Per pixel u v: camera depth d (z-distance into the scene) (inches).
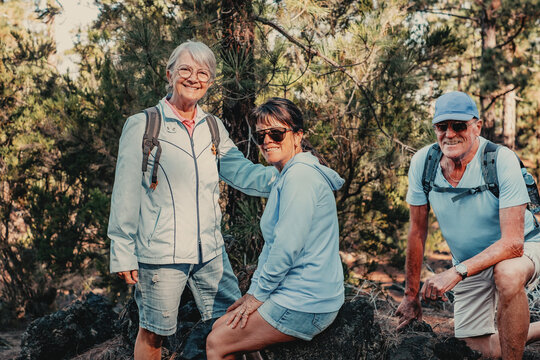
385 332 126.8
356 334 102.1
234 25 170.1
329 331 101.6
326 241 91.8
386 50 199.6
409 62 202.1
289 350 100.2
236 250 170.2
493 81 417.1
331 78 211.5
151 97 183.5
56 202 326.0
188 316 136.7
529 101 647.8
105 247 277.1
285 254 86.8
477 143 107.0
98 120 262.2
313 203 88.2
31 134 341.1
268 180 108.1
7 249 347.6
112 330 165.3
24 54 405.4
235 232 173.9
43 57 413.1
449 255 396.8
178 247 99.4
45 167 349.1
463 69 497.7
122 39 185.9
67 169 310.2
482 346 118.4
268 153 94.2
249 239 171.9
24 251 344.5
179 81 97.7
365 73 201.5
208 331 128.7
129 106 252.1
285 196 88.0
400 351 118.5
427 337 123.8
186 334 130.7
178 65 97.7
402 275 312.7
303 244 88.4
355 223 262.1
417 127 223.0
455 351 116.2
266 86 173.2
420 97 234.1
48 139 326.6
